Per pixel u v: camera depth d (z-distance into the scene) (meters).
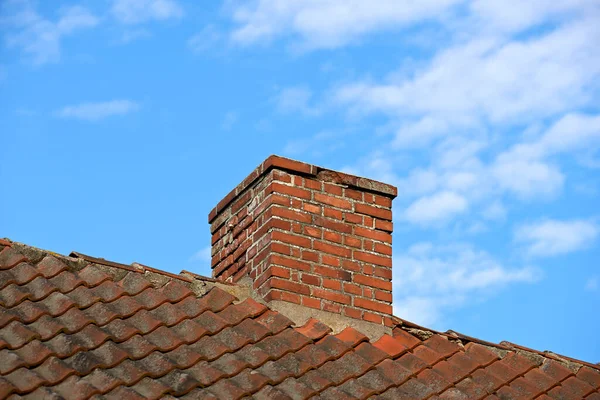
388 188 10.64
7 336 7.84
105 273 9.13
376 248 10.32
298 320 9.59
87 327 8.16
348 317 9.85
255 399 8.00
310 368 8.61
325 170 10.36
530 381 9.91
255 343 8.80
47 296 8.51
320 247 10.02
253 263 10.05
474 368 9.60
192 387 7.83
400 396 8.67
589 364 10.61
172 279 9.43
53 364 7.59
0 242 9.05
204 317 8.98
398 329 10.09
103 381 7.55
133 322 8.52
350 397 8.38
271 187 10.07
